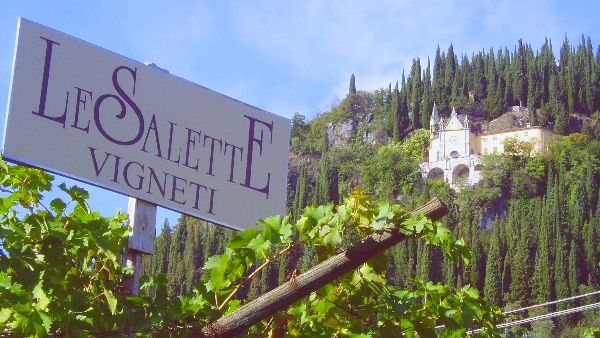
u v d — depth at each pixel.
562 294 83.69
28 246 4.81
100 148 5.28
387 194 128.75
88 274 5.00
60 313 4.72
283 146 5.99
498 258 85.50
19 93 5.09
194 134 5.64
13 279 4.75
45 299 4.70
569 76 142.38
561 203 99.88
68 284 4.86
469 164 130.12
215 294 4.97
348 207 4.80
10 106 5.05
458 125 134.50
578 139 127.75
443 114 145.12
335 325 5.28
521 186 123.25
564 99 141.25
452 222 114.25
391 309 5.25
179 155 5.55
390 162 131.00
